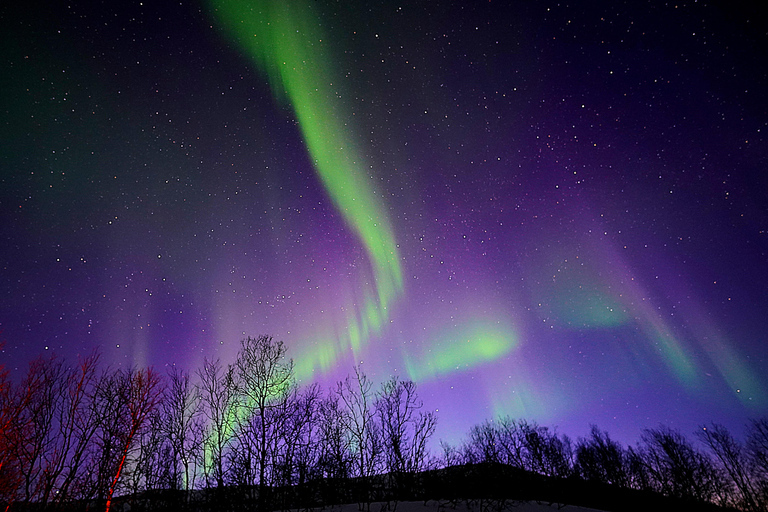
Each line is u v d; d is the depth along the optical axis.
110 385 14.12
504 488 15.79
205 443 15.02
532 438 20.06
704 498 21.73
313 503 14.08
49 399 12.51
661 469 23.86
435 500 14.15
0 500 10.73
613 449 24.69
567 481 18.56
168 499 13.70
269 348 16.91
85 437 13.02
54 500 11.59
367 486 14.85
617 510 17.61
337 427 16.02
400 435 15.86
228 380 16.22
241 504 13.70
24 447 11.62
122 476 13.30
